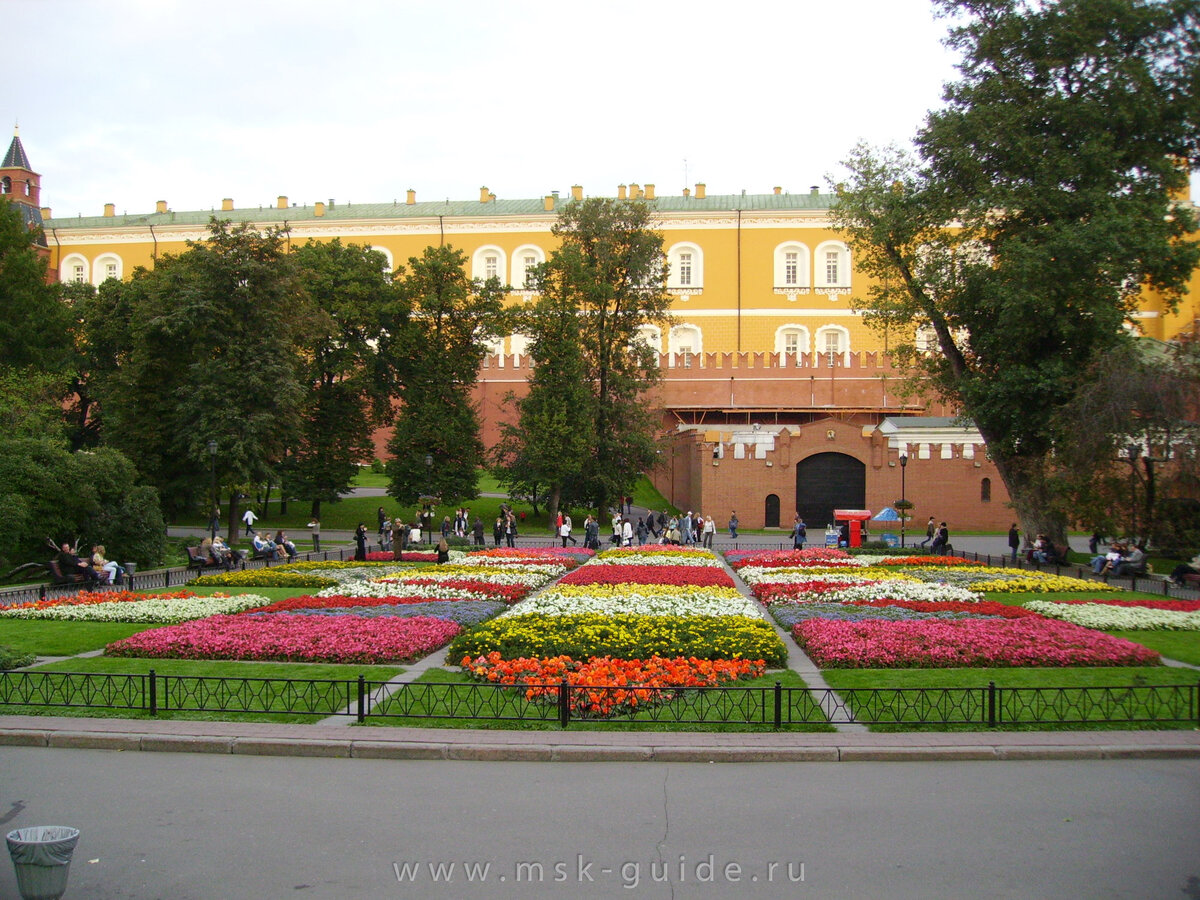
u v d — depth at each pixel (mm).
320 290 56000
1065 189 33000
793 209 87188
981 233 38844
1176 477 30375
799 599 22531
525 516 60375
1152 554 35812
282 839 8266
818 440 55750
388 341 58719
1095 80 32438
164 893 7230
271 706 12242
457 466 54000
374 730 11250
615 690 11922
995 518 54969
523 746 10586
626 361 59312
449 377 54938
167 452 44219
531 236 89938
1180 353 32219
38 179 95312
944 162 35219
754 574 28797
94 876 7527
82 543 29797
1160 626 19047
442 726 11445
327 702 12266
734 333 87188
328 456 55000
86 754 10812
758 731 11258
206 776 10000
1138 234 30891
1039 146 32906
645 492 69562
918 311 38344
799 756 10516
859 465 55812
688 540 45312
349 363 55312
